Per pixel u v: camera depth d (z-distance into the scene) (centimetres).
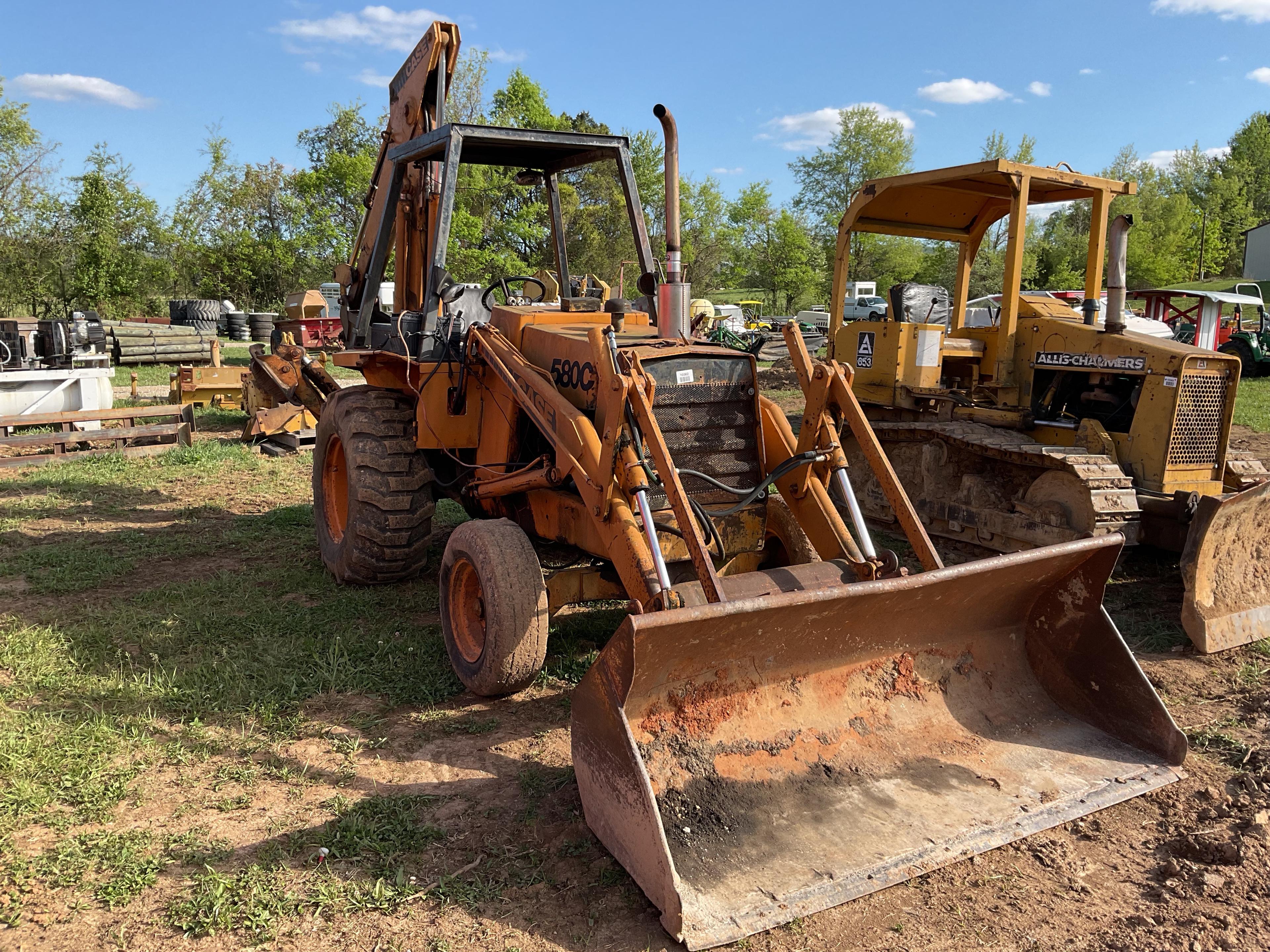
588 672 298
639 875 276
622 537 369
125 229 4400
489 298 555
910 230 806
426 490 568
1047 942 265
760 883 279
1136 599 586
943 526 694
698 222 5538
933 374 733
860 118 5712
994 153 5088
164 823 322
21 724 386
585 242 3488
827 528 407
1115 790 339
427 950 262
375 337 618
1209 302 2075
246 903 278
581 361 428
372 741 386
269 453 1077
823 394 404
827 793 320
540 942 265
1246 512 502
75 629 499
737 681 331
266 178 5059
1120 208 5622
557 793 346
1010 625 393
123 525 755
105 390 1232
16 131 3872
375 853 307
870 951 262
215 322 3362
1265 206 8062
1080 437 633
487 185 3238
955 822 313
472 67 3825
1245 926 270
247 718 400
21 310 4103
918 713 360
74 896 282
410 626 517
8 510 797
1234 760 372
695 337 598
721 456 423
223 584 587
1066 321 681
